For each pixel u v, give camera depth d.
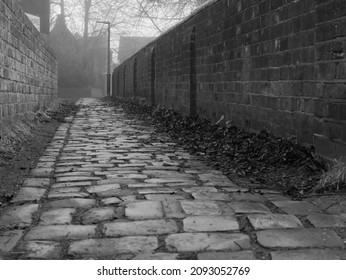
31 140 8.03
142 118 13.99
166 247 2.99
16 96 8.88
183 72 12.36
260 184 4.80
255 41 7.47
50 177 5.18
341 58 4.65
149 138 8.93
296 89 6.00
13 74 8.52
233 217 3.59
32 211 3.81
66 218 3.61
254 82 7.55
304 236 3.17
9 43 8.12
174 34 13.77
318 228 3.34
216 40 9.67
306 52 5.71
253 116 7.64
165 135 9.48
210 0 10.02
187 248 2.97
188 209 3.81
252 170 5.41
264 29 7.08
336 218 3.56
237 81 8.41
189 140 8.27
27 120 9.66
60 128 10.83
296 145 5.74
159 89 16.88
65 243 3.08
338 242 3.07
